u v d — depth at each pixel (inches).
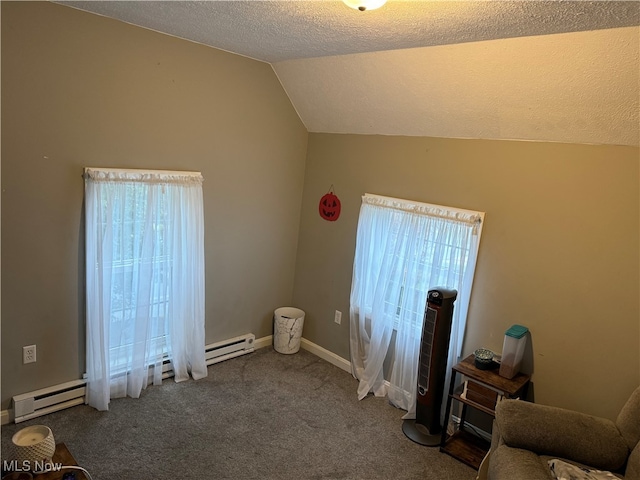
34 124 96.7
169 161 120.0
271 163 145.1
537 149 103.1
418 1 65.7
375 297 132.3
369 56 108.0
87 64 101.2
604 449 84.8
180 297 126.1
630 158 91.2
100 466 95.8
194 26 99.6
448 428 120.7
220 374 138.3
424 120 117.7
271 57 125.9
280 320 153.3
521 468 80.1
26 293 103.2
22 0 90.4
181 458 100.9
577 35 75.0
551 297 104.1
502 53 86.9
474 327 117.6
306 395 131.6
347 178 142.8
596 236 96.8
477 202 114.2
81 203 106.9
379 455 108.9
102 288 109.0
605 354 97.6
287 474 99.5
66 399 112.7
